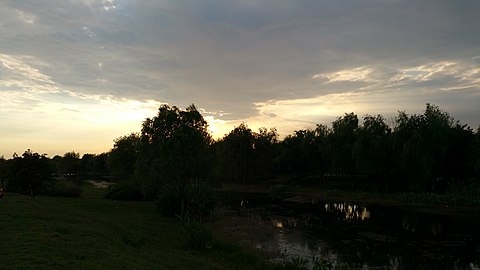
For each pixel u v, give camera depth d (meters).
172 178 44.81
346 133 86.25
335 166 84.81
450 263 26.97
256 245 32.50
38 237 17.61
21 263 13.27
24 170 45.34
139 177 54.34
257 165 119.25
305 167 111.38
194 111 46.34
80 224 23.61
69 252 15.67
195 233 27.34
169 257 20.58
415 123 72.56
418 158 67.69
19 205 27.02
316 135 101.19
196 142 44.25
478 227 41.25
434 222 44.84
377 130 78.25
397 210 55.41
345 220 46.62
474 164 63.19
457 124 72.75
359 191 78.81
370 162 75.69
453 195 60.03
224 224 43.44
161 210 44.16
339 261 27.08
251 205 63.47
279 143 127.44
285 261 26.16
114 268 14.52
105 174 194.88
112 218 37.78
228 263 23.39
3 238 17.03
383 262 27.19
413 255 29.14
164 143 43.94
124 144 94.12
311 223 44.34
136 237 25.05
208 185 48.94
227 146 115.00
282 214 52.19
